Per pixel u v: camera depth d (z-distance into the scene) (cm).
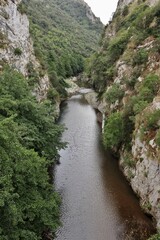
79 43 16900
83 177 3397
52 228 2045
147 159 2820
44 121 3155
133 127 3538
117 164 3756
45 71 6166
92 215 2703
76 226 2555
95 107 6875
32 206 1898
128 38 6344
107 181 3303
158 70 3916
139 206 2820
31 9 17325
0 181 1619
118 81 5322
